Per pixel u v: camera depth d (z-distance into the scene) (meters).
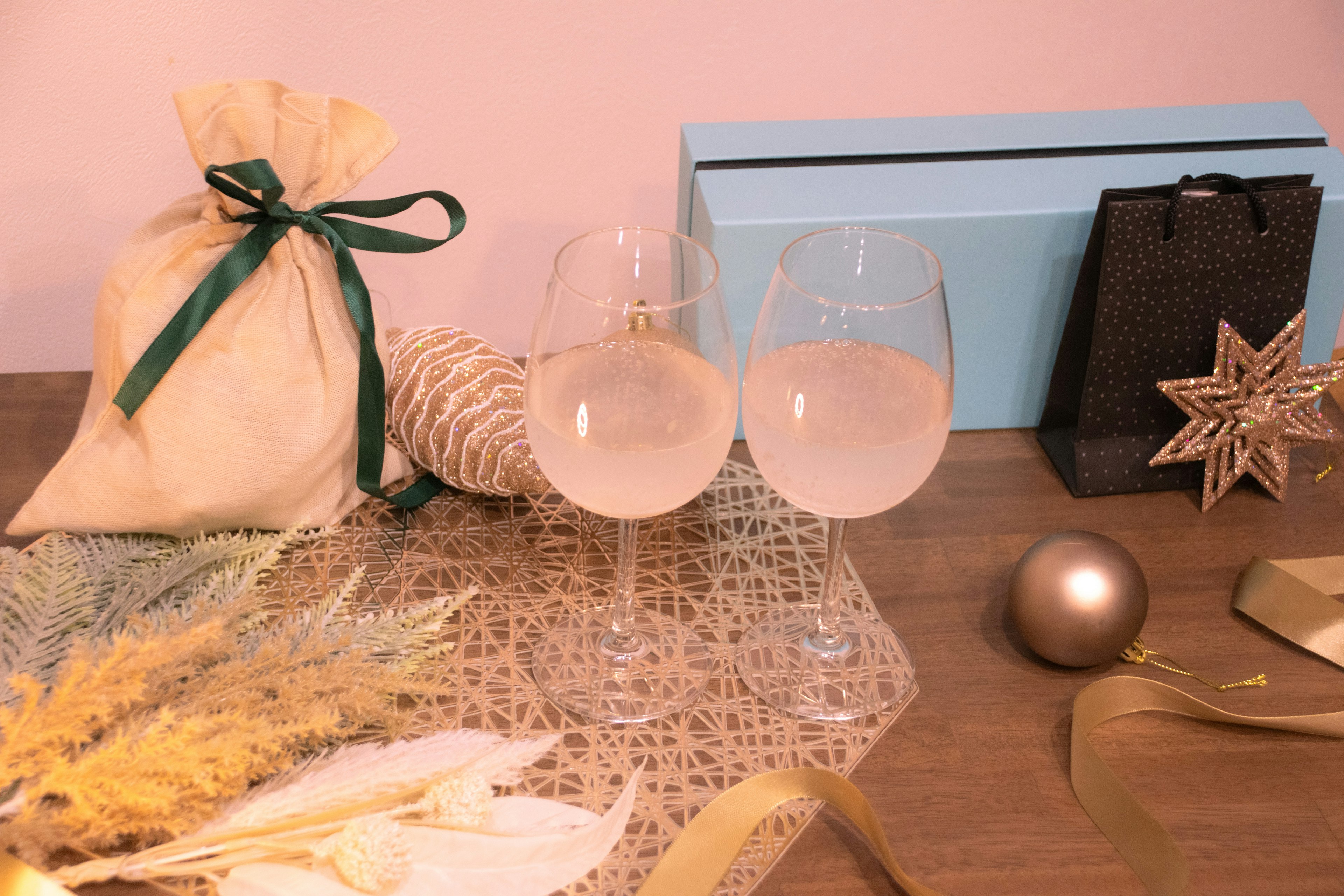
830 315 0.50
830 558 0.58
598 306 0.48
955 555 0.67
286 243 0.61
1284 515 0.71
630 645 0.59
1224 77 1.25
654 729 0.54
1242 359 0.69
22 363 1.18
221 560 0.59
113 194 1.11
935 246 0.71
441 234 1.21
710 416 0.50
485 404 0.64
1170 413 0.72
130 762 0.42
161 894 0.45
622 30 1.11
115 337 0.59
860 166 0.75
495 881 0.45
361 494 0.68
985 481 0.73
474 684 0.56
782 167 0.75
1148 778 0.53
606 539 0.67
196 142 0.58
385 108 1.12
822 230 0.57
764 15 1.13
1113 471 0.72
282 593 0.60
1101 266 0.68
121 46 1.03
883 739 0.55
